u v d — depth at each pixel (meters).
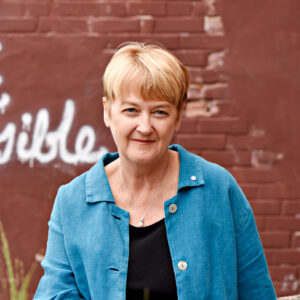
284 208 3.36
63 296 1.54
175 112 1.50
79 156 3.37
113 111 1.49
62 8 3.30
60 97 3.34
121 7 3.30
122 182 1.61
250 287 1.60
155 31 3.30
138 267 1.51
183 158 1.61
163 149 1.49
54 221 1.62
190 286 1.47
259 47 3.30
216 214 1.54
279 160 3.34
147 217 1.57
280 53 3.30
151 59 1.43
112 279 1.50
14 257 3.39
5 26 3.31
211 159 3.36
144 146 1.47
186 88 1.53
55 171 3.37
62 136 3.35
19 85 3.33
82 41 3.32
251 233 1.61
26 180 3.38
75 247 1.56
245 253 1.60
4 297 3.39
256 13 3.29
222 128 3.34
